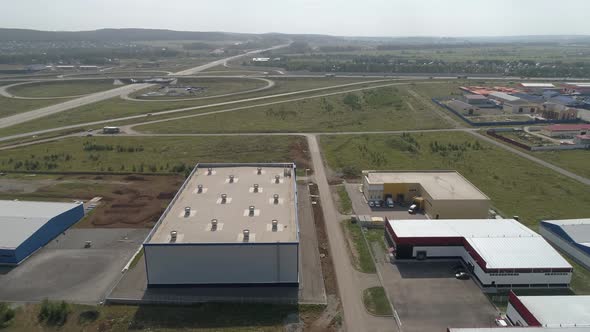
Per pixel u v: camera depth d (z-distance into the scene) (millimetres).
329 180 81250
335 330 40344
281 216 52219
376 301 44625
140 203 70125
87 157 94750
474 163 90312
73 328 40375
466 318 41844
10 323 40969
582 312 37844
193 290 46469
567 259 53375
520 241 51094
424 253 52625
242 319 41781
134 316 42062
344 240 58000
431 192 65562
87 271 50031
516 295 43906
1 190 75438
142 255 53344
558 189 75938
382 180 71438
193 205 55000
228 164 69188
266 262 46500
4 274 49344
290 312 42906
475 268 48719
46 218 57344
